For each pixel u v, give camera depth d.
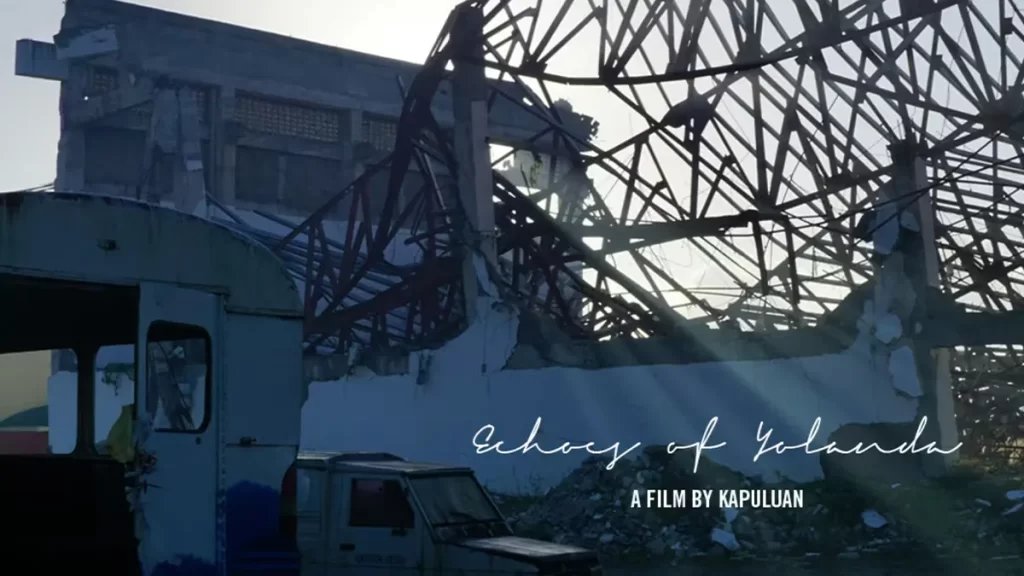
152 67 38.12
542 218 22.00
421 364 22.31
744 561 14.49
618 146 22.03
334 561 9.71
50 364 27.23
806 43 18.20
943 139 20.03
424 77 22.34
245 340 7.67
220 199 39.50
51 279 6.77
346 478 9.88
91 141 38.25
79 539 7.64
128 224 7.15
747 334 18.00
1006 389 24.30
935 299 16.72
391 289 23.92
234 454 7.50
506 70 20.38
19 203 6.70
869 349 16.81
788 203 19.11
